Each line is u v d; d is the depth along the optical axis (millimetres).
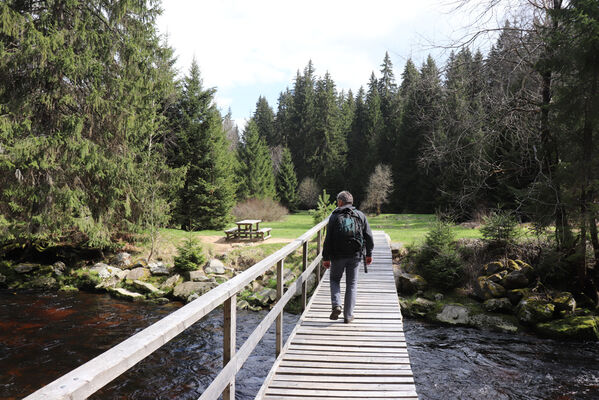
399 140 40938
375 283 8188
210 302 2205
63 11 13977
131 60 14930
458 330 10461
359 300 6934
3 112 12883
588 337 9562
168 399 6727
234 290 2629
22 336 9461
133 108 15172
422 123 13594
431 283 12695
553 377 7684
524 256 12648
